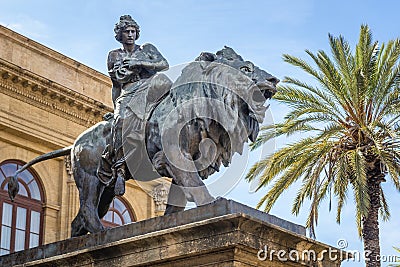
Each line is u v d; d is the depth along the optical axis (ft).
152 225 30.07
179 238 28.30
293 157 71.87
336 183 72.18
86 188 35.37
